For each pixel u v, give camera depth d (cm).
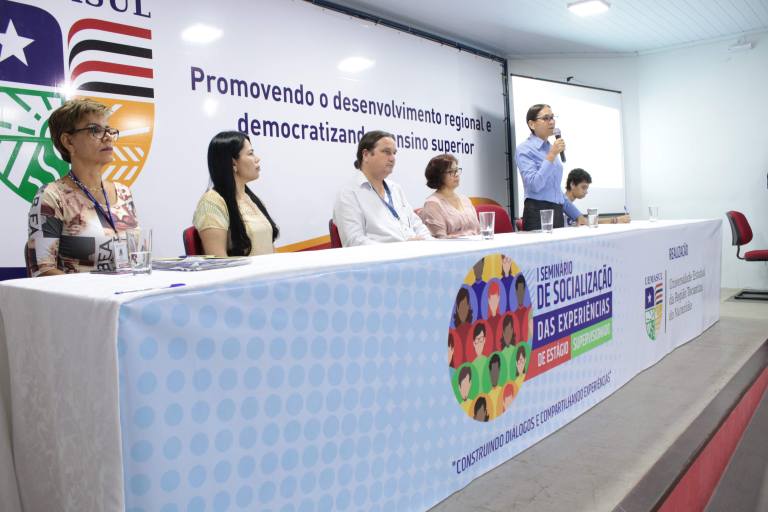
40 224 158
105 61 301
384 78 472
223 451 86
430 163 292
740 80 616
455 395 132
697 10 536
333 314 102
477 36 561
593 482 135
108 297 77
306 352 98
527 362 157
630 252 218
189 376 81
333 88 429
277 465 93
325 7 423
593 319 191
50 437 95
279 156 391
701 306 305
